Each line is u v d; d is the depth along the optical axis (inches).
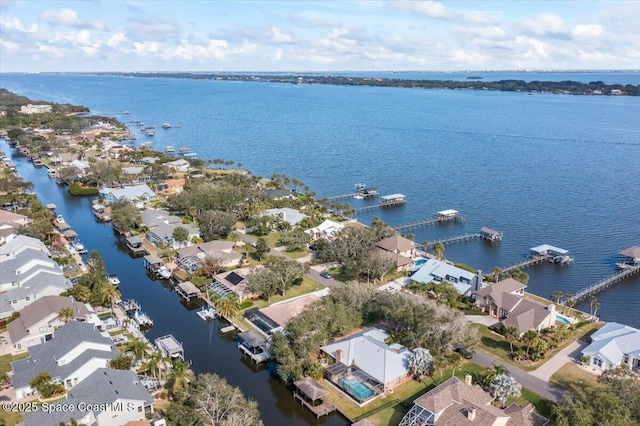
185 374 3041.3
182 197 6914.4
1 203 7327.8
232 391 2859.3
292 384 3270.2
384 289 4579.2
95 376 2920.8
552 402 2977.4
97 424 2635.3
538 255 5753.0
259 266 4945.9
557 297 4483.3
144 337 3764.8
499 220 7057.1
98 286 4308.6
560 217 7121.1
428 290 4458.7
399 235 5615.2
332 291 4010.8
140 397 2790.4
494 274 4953.3
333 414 2974.9
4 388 3110.2
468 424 2539.4
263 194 7495.1
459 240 6333.7
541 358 3523.6
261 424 2669.8
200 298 4598.9
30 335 3607.3
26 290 4163.4
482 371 3312.0
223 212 6210.6
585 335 3878.0
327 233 6003.9
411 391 3144.7
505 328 3639.3
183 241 5708.7
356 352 3351.4
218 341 3880.4
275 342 3353.8
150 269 5241.1
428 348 3383.4
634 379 2940.5
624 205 7593.5
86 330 3385.8
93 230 6584.6
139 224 6392.7
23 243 5113.2
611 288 5014.8
